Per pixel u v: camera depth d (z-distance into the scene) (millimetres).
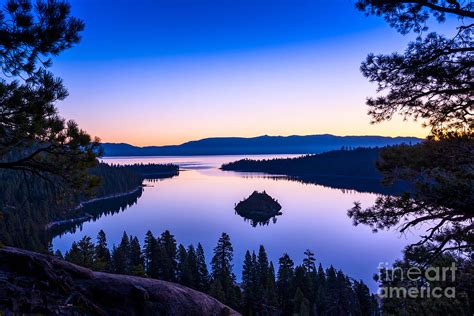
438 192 8648
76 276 7051
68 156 7793
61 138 7457
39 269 6434
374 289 86125
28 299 5453
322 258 123375
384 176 10711
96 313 6070
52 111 6492
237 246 137750
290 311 54656
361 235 160375
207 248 130625
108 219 168125
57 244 111188
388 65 7062
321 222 184000
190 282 59125
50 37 5426
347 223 182250
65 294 6137
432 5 5984
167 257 62875
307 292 56094
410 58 6840
